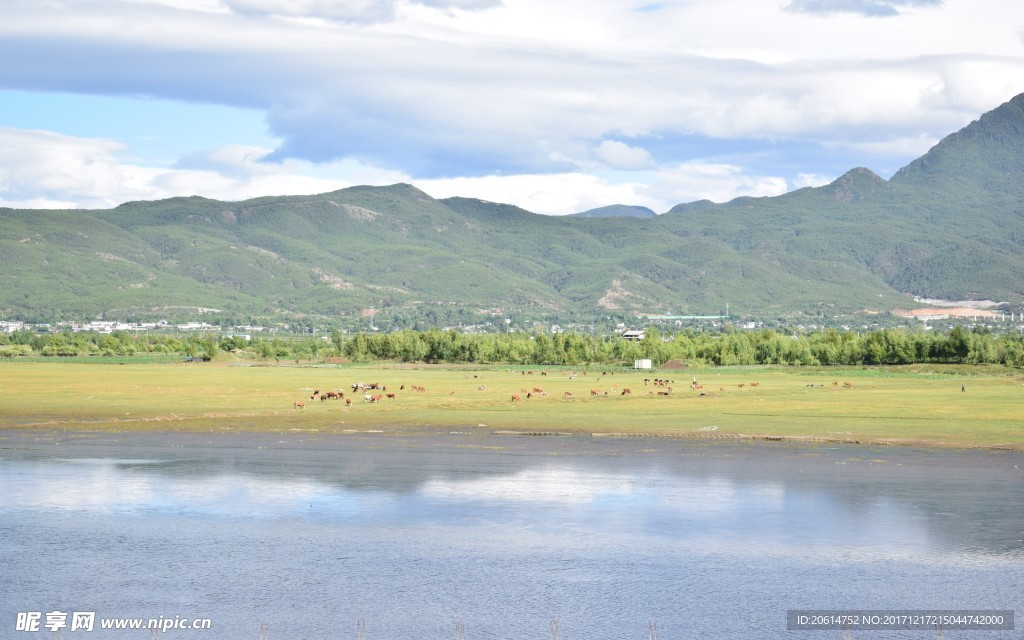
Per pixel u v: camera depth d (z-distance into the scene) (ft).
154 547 177.37
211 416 377.91
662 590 155.53
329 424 359.05
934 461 271.69
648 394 516.73
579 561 169.99
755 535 186.80
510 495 222.48
